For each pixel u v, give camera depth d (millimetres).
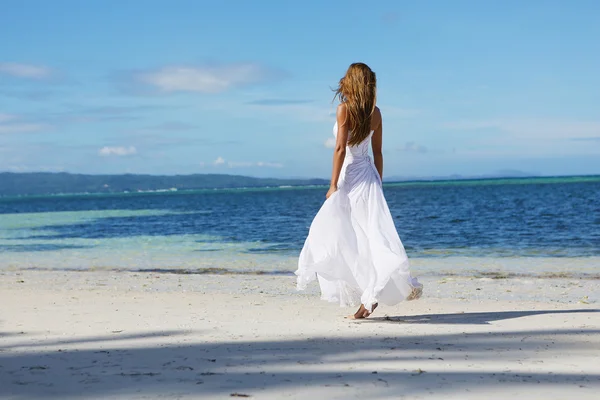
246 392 2504
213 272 9930
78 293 7219
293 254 12531
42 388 2639
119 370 2984
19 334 4273
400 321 4789
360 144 4660
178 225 24328
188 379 2758
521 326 4441
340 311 5422
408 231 17781
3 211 58156
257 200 66812
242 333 4172
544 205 31812
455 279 8453
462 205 35219
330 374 2844
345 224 4609
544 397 2426
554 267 9656
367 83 4578
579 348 3566
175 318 5031
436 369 2959
